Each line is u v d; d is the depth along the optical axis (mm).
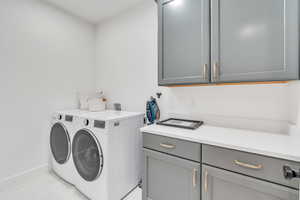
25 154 1765
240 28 1034
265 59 957
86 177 1449
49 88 1983
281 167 763
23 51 1728
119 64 2242
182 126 1314
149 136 1278
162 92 1815
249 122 1300
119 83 2250
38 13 1854
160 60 1405
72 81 2258
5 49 1588
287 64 889
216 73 1123
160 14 1399
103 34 2451
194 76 1228
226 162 924
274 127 1193
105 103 2328
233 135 1098
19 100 1707
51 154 1932
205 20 1160
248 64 1012
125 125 1520
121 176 1461
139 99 2029
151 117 1779
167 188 1193
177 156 1128
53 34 2012
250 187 847
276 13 917
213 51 1132
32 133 1823
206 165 999
